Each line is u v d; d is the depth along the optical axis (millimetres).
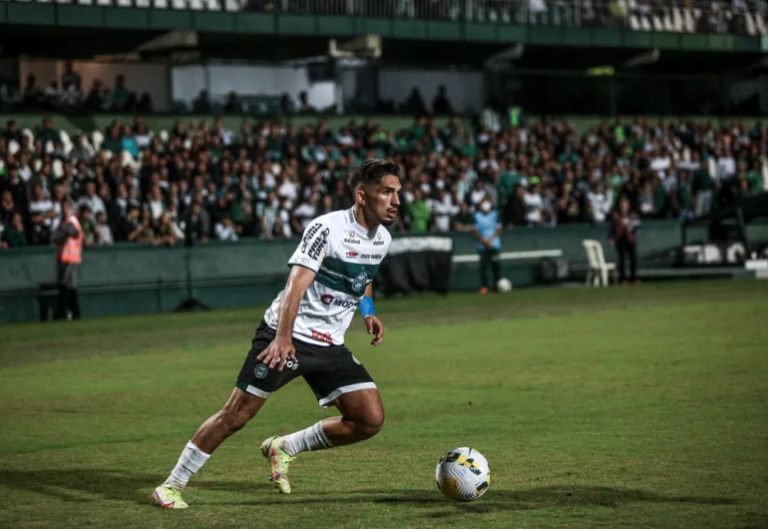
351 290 22703
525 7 118938
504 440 30359
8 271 77000
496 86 121812
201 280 85250
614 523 20969
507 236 100250
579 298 84625
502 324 66500
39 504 23516
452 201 99875
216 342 60719
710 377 42250
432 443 30156
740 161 123750
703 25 130500
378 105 114875
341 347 23203
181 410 37469
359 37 109188
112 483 25750
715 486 24078
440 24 113062
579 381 42125
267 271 88562
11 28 96125
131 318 77500
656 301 80312
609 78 127938
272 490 24641
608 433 31094
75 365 51156
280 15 104625
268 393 22703
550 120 118625
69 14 94250
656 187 111375
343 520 21609
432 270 91000
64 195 77938
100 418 35906
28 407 38469
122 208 84500
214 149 94750
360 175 22203
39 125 96312
